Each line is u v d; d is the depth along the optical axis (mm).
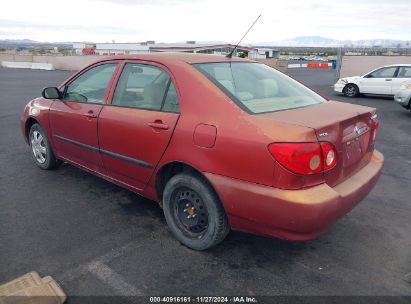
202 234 3080
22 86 17047
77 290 2623
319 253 3141
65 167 5156
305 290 2666
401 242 3338
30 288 2596
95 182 4617
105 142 3674
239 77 3299
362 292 2652
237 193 2645
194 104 2947
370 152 3297
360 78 15266
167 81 3209
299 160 2418
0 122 8422
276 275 2836
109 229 3477
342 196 2646
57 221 3607
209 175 2787
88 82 4043
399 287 2709
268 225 2598
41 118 4641
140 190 3545
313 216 2438
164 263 2959
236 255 3092
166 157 3078
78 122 3984
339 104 3342
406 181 4906
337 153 2656
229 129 2682
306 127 2477
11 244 3178
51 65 32344
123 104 3539
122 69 3660
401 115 10500
